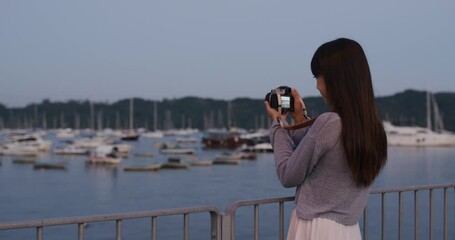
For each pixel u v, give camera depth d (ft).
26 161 272.92
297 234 9.00
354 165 8.55
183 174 207.41
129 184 171.94
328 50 9.01
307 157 8.67
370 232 70.23
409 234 68.39
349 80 8.75
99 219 9.52
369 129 8.65
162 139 635.25
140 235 78.79
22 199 136.36
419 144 452.35
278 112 9.79
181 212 10.42
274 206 100.07
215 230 10.81
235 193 145.79
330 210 8.75
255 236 11.34
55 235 77.56
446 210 15.17
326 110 9.23
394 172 204.44
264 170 224.33
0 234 76.28
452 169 219.00
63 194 146.72
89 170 226.17
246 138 427.33
